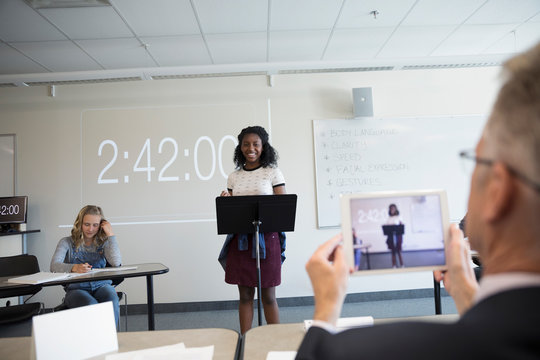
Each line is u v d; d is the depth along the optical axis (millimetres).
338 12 2961
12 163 3969
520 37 3471
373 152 3977
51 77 3482
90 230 2547
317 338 316
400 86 4082
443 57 3441
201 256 3873
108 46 3385
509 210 250
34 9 2764
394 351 229
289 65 3492
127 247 3873
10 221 3645
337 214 3908
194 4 2775
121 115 4008
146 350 811
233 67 3486
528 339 201
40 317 773
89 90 4039
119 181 3941
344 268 425
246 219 2137
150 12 2861
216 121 4008
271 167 2434
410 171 3973
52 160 3967
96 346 819
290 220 2184
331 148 3969
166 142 3982
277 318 2342
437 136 4020
